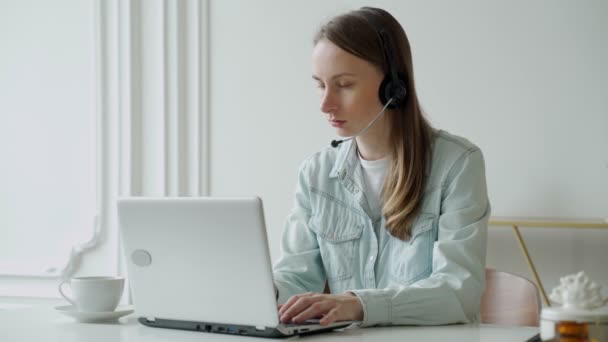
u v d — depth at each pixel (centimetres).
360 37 165
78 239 329
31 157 339
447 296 144
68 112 333
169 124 317
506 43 275
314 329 129
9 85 342
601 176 263
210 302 129
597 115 264
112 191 325
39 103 338
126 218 135
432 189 165
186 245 129
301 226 181
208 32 316
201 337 125
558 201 267
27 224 338
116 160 323
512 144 274
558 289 101
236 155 313
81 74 331
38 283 335
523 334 130
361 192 173
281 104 307
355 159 177
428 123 173
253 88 311
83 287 144
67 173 333
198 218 127
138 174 321
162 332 131
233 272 126
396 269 166
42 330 133
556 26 269
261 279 123
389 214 165
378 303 138
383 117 171
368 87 166
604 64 263
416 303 141
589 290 98
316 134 302
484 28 278
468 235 156
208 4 316
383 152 174
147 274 136
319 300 134
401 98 166
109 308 146
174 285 133
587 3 265
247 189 311
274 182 307
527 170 272
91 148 329
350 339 124
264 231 121
